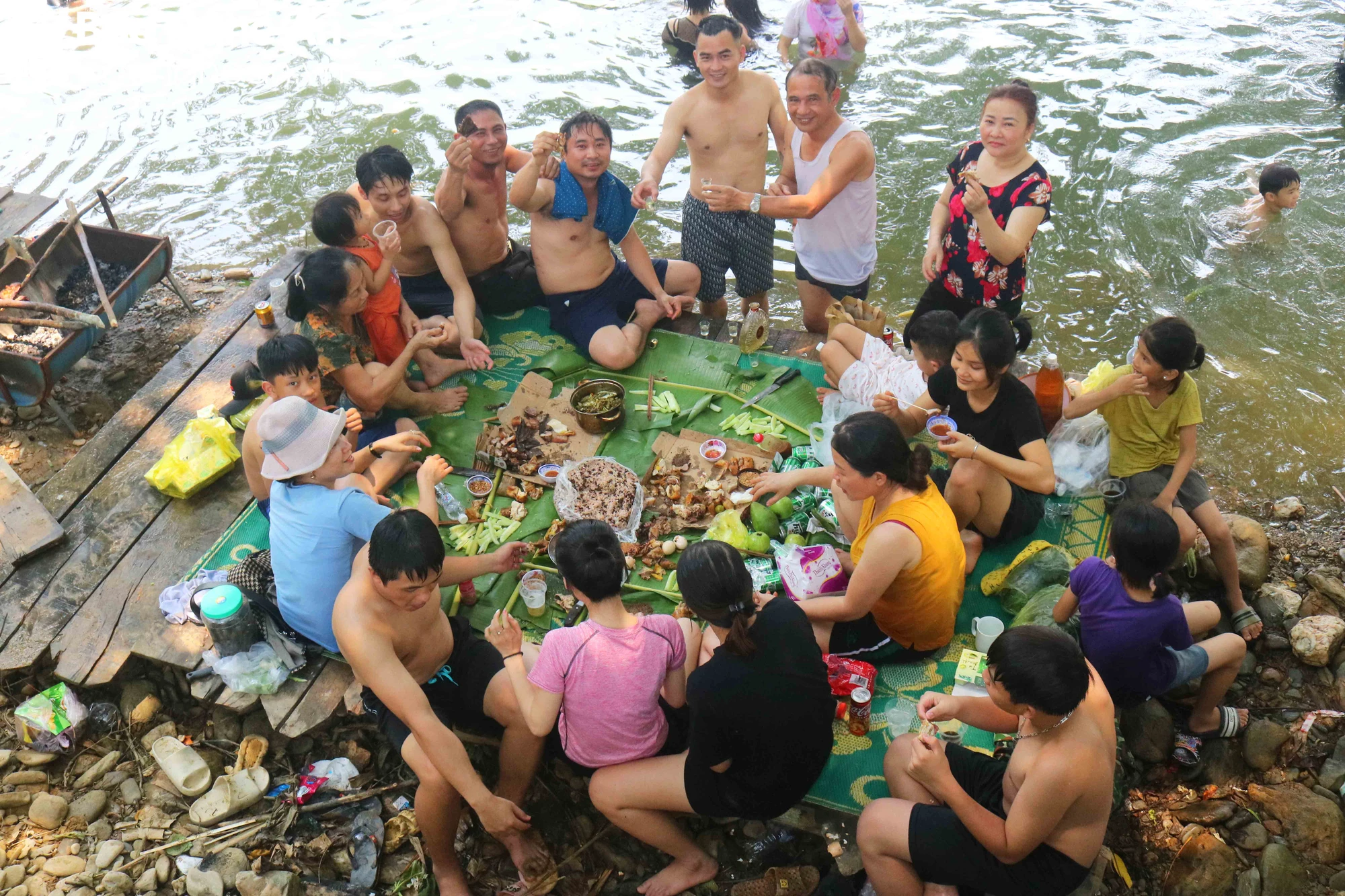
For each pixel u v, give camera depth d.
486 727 4.50
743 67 10.39
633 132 9.70
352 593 3.97
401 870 4.42
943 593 4.42
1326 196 8.29
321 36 11.64
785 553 5.03
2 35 11.92
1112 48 10.58
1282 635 5.30
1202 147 8.98
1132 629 4.32
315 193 9.07
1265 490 6.27
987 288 6.05
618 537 5.30
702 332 7.05
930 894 3.91
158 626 5.03
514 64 10.88
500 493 5.71
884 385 5.79
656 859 4.48
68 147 9.78
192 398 6.33
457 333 6.52
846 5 9.98
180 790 4.62
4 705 4.94
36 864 4.40
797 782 3.94
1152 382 5.12
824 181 6.18
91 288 6.88
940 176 8.83
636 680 3.95
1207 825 4.54
